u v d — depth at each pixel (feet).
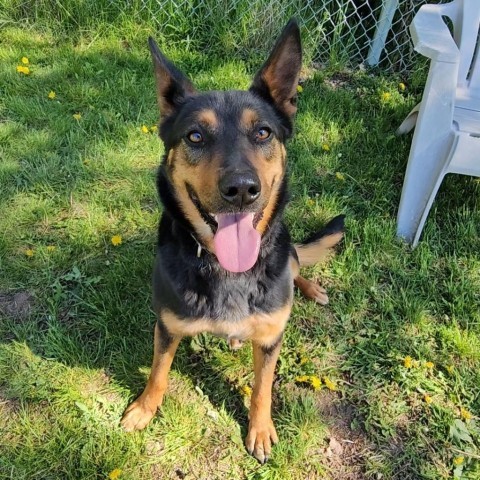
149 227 3.25
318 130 4.01
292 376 2.69
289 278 2.31
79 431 2.36
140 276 2.98
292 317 2.95
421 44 3.14
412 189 3.32
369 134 4.03
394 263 3.24
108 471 2.27
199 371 2.68
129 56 4.43
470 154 3.08
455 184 3.69
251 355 2.75
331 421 2.55
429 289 3.11
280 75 2.27
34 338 2.68
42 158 3.53
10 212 3.22
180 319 2.19
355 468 2.40
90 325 2.77
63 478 2.24
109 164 3.53
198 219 2.12
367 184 3.73
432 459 2.44
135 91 4.07
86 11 4.59
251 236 2.11
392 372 2.72
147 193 3.44
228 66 4.44
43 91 4.03
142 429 2.42
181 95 2.30
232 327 2.22
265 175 2.08
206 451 2.40
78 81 4.15
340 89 4.50
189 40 4.60
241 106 2.14
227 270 2.07
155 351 2.34
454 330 2.91
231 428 2.48
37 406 2.44
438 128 3.14
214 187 1.92
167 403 2.52
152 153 3.68
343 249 3.32
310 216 3.49
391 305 2.98
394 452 2.46
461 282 3.13
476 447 2.48
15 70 4.17
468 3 3.61
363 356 2.80
